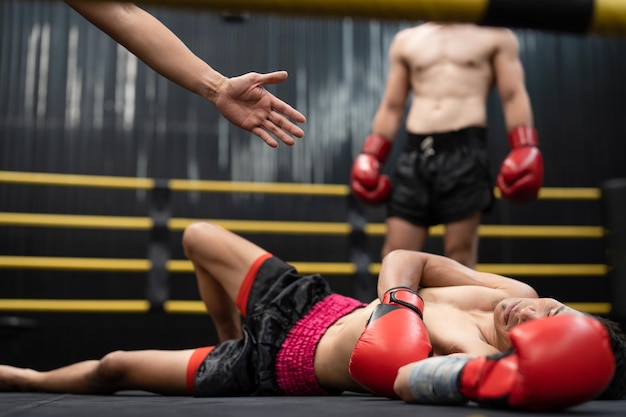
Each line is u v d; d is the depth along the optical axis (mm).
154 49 1485
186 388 1787
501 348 1516
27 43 5090
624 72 5410
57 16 5156
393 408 1159
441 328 1557
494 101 5289
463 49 2875
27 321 4188
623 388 1478
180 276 4922
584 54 5414
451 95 2826
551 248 5199
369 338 1343
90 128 5047
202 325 4836
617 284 3482
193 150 5117
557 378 989
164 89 5176
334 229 3662
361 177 2982
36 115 5004
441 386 1157
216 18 5234
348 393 1841
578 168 5266
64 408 1256
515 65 2879
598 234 3662
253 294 1916
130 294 4875
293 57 5277
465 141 2768
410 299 1442
